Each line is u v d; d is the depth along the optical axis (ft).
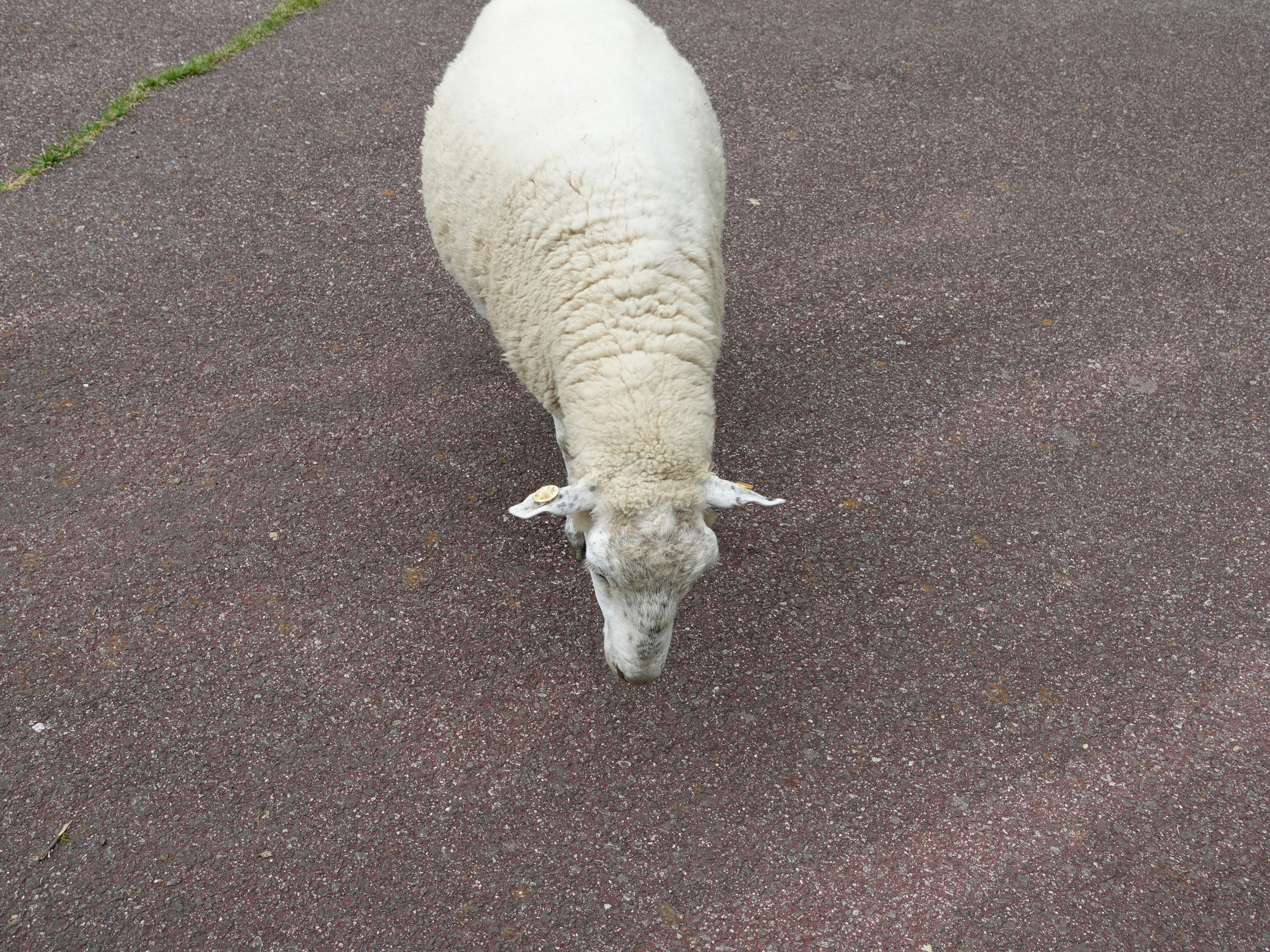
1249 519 12.84
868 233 17.51
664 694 10.84
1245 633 11.50
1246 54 23.85
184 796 9.59
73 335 14.32
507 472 13.08
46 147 17.78
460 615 11.44
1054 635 11.48
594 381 9.23
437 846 9.40
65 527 11.87
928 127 20.44
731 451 13.50
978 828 9.70
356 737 10.21
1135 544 12.50
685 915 9.00
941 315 15.85
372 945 8.68
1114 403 14.40
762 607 11.71
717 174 11.76
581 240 9.51
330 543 12.03
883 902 9.13
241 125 18.94
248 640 10.97
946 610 11.73
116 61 20.44
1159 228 17.89
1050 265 16.96
